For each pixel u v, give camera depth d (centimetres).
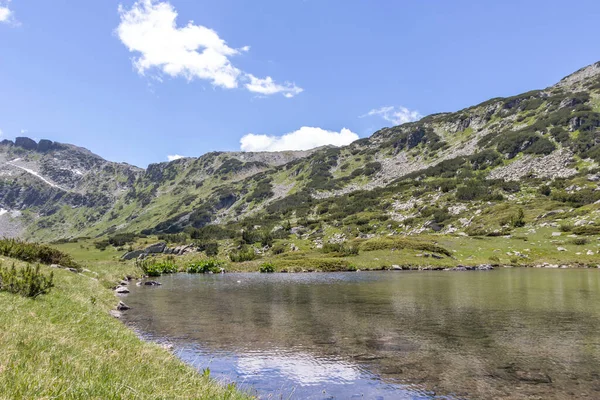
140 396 628
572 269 5481
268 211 19200
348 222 12925
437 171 17600
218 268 6309
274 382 1098
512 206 10875
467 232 9531
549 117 17950
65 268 3306
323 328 1791
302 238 11862
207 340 1572
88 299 1972
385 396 1000
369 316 2081
